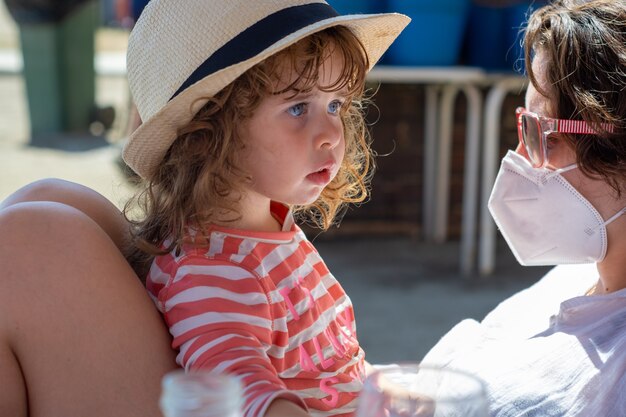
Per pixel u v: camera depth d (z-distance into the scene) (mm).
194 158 1335
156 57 1358
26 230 1244
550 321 1506
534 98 1449
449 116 4914
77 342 1218
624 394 1284
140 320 1254
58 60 8305
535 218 1487
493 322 1687
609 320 1382
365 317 3959
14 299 1210
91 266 1246
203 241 1329
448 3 3951
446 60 4094
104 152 7500
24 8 8109
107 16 20156
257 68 1290
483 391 839
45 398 1218
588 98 1338
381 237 5230
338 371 1416
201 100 1298
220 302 1260
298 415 1060
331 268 4680
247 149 1334
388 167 5148
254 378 1141
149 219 1414
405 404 822
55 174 6559
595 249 1457
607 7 1387
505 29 4039
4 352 1205
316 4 1354
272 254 1380
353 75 1394
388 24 1515
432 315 3986
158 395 1229
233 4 1308
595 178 1379
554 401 1336
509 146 4980
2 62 13484
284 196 1353
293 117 1335
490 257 4559
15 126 8734
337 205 1676
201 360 1196
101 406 1218
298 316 1374
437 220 5125
